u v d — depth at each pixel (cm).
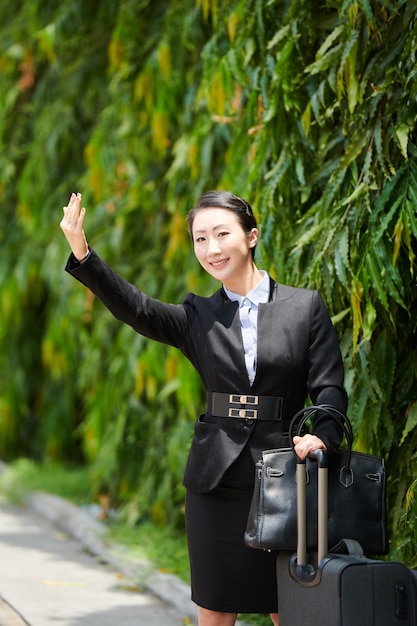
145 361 955
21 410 1340
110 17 1084
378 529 442
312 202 641
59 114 1184
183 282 931
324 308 473
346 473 443
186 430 899
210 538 462
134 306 466
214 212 466
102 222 1056
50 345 1184
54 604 729
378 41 572
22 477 1217
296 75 620
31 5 1182
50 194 1203
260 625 650
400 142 531
